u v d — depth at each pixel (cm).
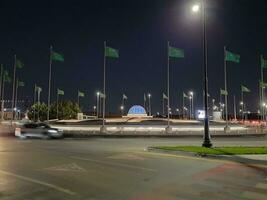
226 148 2339
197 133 4612
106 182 1220
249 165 1684
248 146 2681
